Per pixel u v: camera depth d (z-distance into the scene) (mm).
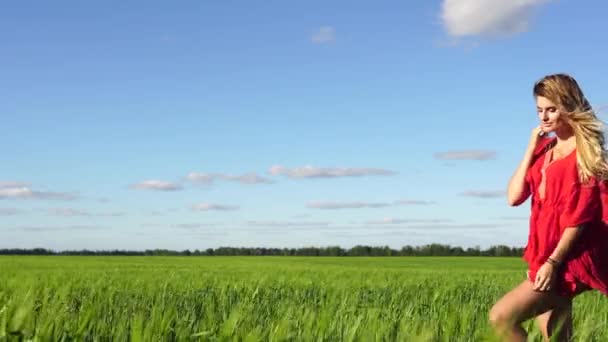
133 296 10617
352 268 35062
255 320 6367
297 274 22484
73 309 6789
